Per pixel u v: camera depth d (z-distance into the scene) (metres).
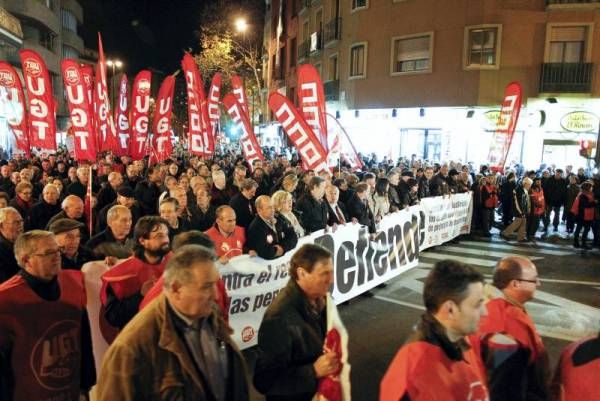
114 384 2.13
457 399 2.14
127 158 15.30
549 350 5.98
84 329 3.36
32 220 6.68
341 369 2.80
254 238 5.67
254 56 36.25
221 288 3.65
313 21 32.31
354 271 7.53
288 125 9.14
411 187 10.55
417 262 9.84
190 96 12.58
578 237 12.65
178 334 2.27
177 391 2.16
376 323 6.68
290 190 8.14
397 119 24.23
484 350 2.82
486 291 2.98
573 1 20.25
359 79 25.78
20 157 16.23
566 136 20.97
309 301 2.99
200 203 7.10
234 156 23.44
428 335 2.24
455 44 21.98
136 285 3.65
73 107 8.62
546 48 20.88
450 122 22.45
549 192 14.61
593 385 2.30
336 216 7.65
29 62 9.80
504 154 13.73
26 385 3.02
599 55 20.33
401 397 2.12
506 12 21.03
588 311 7.45
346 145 12.30
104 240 4.71
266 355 2.87
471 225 13.75
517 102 13.45
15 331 2.97
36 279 3.07
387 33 24.28
